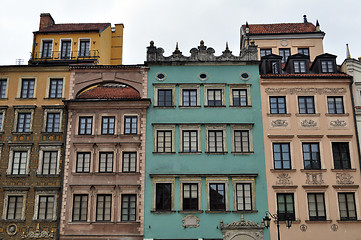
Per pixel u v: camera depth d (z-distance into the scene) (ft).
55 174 105.91
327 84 111.86
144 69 114.21
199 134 108.17
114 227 101.81
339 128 108.47
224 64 114.42
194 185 104.83
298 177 104.63
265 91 111.65
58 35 134.10
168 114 110.11
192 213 102.27
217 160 106.22
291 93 111.34
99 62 132.26
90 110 110.83
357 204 102.68
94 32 134.10
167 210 102.53
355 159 106.11
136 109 110.52
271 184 104.22
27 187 104.83
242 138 108.58
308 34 138.62
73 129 109.29
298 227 101.14
